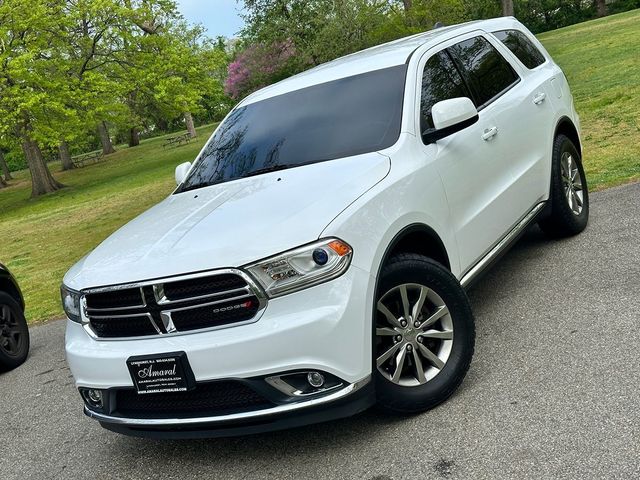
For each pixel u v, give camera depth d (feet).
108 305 11.21
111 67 106.93
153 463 12.45
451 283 11.96
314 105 15.12
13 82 90.68
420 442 10.87
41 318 27.68
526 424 10.65
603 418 10.31
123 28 106.01
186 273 10.48
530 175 16.89
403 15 70.49
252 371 10.19
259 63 112.27
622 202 21.85
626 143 31.22
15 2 91.61
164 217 13.08
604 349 12.57
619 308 14.21
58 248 48.67
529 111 17.22
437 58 15.33
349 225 10.72
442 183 13.07
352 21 75.31
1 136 90.89
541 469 9.41
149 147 174.60
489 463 9.86
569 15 219.20
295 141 14.29
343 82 15.31
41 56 98.43
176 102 107.24
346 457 10.95
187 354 10.39
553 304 15.31
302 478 10.66
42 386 18.57
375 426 11.75
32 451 14.28
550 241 19.86
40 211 81.61
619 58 67.77
